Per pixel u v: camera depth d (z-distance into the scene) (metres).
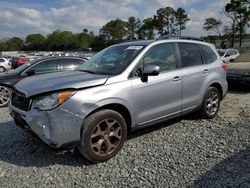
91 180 3.77
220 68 6.35
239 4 60.16
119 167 4.10
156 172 3.92
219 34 65.81
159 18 80.50
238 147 4.68
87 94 4.07
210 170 3.92
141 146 4.81
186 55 5.65
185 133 5.41
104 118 4.18
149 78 4.79
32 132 4.16
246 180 3.62
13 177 3.89
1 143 5.07
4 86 8.62
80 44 109.12
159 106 4.98
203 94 5.90
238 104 7.79
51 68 9.39
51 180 3.79
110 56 5.14
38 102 4.01
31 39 122.12
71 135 3.96
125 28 98.50
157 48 5.11
